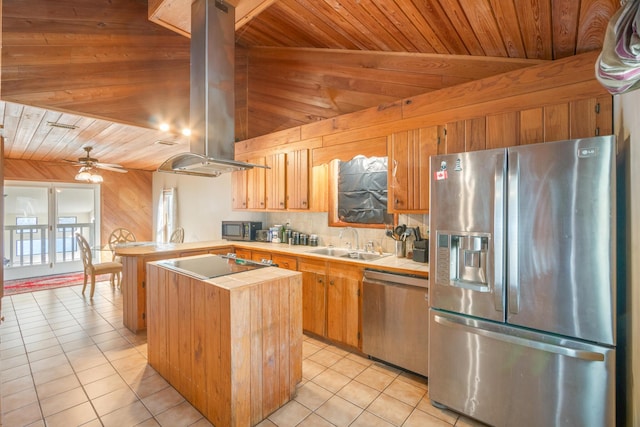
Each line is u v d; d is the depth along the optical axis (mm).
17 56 2621
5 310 3977
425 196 2549
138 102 3311
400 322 2451
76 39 2928
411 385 2338
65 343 3016
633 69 1048
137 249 3557
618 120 1756
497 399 1820
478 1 1854
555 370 1635
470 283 1946
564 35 1931
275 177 3875
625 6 877
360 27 2746
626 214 1634
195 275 2113
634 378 1521
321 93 3574
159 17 2404
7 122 3229
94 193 6527
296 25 3170
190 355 2102
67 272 6227
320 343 3049
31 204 5840
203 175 2986
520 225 1733
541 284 1672
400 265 2553
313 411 2041
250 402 1883
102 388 2266
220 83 2365
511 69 2402
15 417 1943
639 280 1475
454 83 2656
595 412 1534
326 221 3779
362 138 2996
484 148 2264
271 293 2018
